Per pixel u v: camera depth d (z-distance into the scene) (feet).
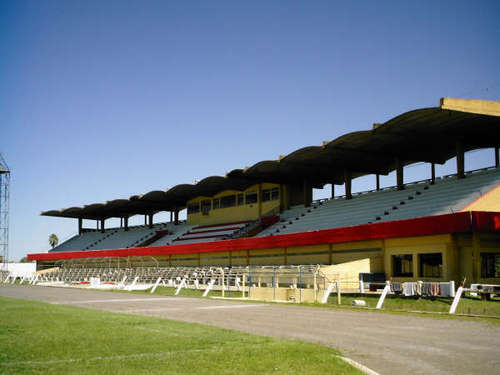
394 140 133.28
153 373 27.73
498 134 124.47
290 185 193.57
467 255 100.53
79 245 296.10
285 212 188.85
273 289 101.04
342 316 63.00
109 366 29.43
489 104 107.86
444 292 77.25
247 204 207.62
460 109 103.96
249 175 181.06
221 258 183.21
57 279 209.26
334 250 136.56
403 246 114.01
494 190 110.22
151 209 268.82
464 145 134.21
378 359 34.04
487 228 96.17
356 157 153.89
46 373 27.58
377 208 143.64
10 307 74.49
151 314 65.51
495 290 76.18
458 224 96.99
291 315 64.28
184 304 85.15
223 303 88.02
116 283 173.37
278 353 33.65
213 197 228.02
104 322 52.65
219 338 40.57
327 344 40.22
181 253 199.31
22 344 37.47
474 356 35.24
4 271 241.55
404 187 149.38
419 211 123.85
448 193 125.49
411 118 112.98
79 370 28.37
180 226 247.29
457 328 50.93
